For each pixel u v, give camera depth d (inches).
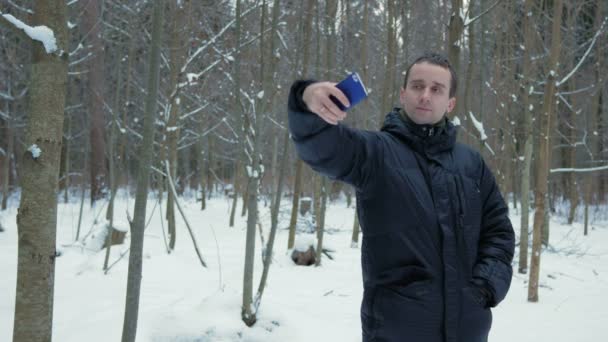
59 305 179.3
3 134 692.1
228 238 400.2
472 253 60.5
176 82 340.2
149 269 246.8
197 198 727.7
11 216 478.0
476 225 61.7
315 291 223.1
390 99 406.6
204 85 394.3
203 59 390.0
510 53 395.2
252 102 241.4
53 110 92.7
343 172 57.8
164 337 148.7
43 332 93.2
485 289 60.7
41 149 91.7
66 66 94.7
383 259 58.9
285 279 247.6
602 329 180.4
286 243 374.6
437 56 64.4
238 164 543.2
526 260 298.2
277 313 170.9
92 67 344.2
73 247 305.0
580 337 172.1
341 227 507.8
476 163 65.9
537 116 477.7
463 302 58.0
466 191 61.5
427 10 370.9
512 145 471.2
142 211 105.0
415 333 56.6
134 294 105.1
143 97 394.9
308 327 168.2
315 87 48.3
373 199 59.2
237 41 183.0
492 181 67.6
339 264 297.6
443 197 59.4
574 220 617.0
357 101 47.7
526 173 299.6
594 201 741.9
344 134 56.0
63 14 94.3
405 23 360.5
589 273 301.6
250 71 306.0
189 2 321.7
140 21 319.0
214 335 151.9
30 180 91.7
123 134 301.4
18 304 92.4
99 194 570.9
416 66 63.6
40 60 91.7
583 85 573.9
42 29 91.3
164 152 322.0
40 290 92.7
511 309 213.0
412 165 60.0
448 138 62.8
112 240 305.6
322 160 55.7
